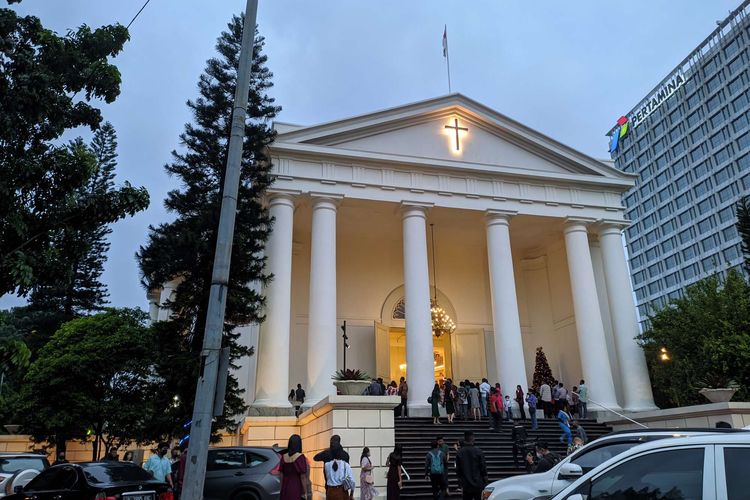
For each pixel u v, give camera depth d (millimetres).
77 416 23969
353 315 29438
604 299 28719
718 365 20875
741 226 28016
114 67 9656
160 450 13125
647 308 89188
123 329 26062
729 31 80875
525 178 26953
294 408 20906
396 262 31078
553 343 30625
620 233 27797
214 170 20469
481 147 26953
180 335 18984
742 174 76875
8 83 8500
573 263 26641
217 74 21250
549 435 20438
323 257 23141
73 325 26766
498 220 26016
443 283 31250
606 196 28000
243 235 19672
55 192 9156
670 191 88750
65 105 9320
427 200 25297
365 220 27781
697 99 85188
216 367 6984
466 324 30828
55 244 9469
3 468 13602
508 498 7867
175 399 18234
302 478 8484
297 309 28328
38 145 9234
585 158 28141
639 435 6938
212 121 20750
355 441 14992
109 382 25328
